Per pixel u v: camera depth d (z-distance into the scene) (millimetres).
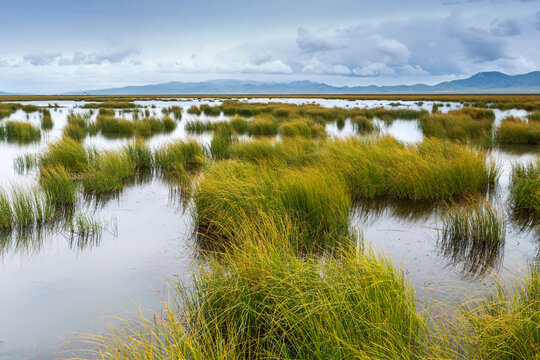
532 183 7348
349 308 2996
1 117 27781
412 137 17734
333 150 10242
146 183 9672
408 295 3213
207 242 5715
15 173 10344
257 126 19078
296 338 3047
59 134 19250
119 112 33875
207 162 9648
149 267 4852
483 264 4805
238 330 3186
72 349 3213
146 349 2656
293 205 5980
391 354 2611
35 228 6281
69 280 4516
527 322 2707
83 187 8906
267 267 3623
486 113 25734
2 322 3660
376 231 6094
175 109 34312
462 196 7996
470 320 3033
